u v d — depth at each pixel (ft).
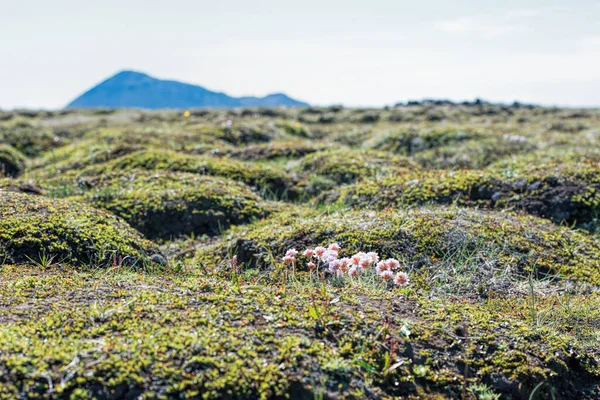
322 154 43.04
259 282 21.34
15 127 76.79
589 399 14.98
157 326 14.29
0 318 14.66
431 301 18.28
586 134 62.44
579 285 21.81
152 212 29.19
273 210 31.07
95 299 16.26
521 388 14.42
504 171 34.09
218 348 13.34
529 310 19.34
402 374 14.14
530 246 23.75
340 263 16.97
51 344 13.28
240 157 47.01
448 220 24.79
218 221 29.17
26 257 20.79
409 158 45.75
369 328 15.15
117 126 80.43
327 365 13.33
